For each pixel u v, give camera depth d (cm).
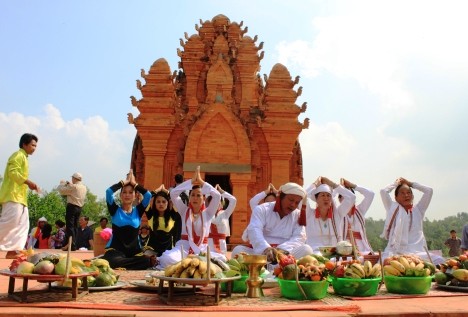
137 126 2159
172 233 1038
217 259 502
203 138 2161
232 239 2047
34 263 450
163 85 2200
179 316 369
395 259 561
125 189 891
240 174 2122
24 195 1017
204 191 871
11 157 996
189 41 2381
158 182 2127
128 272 804
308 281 470
